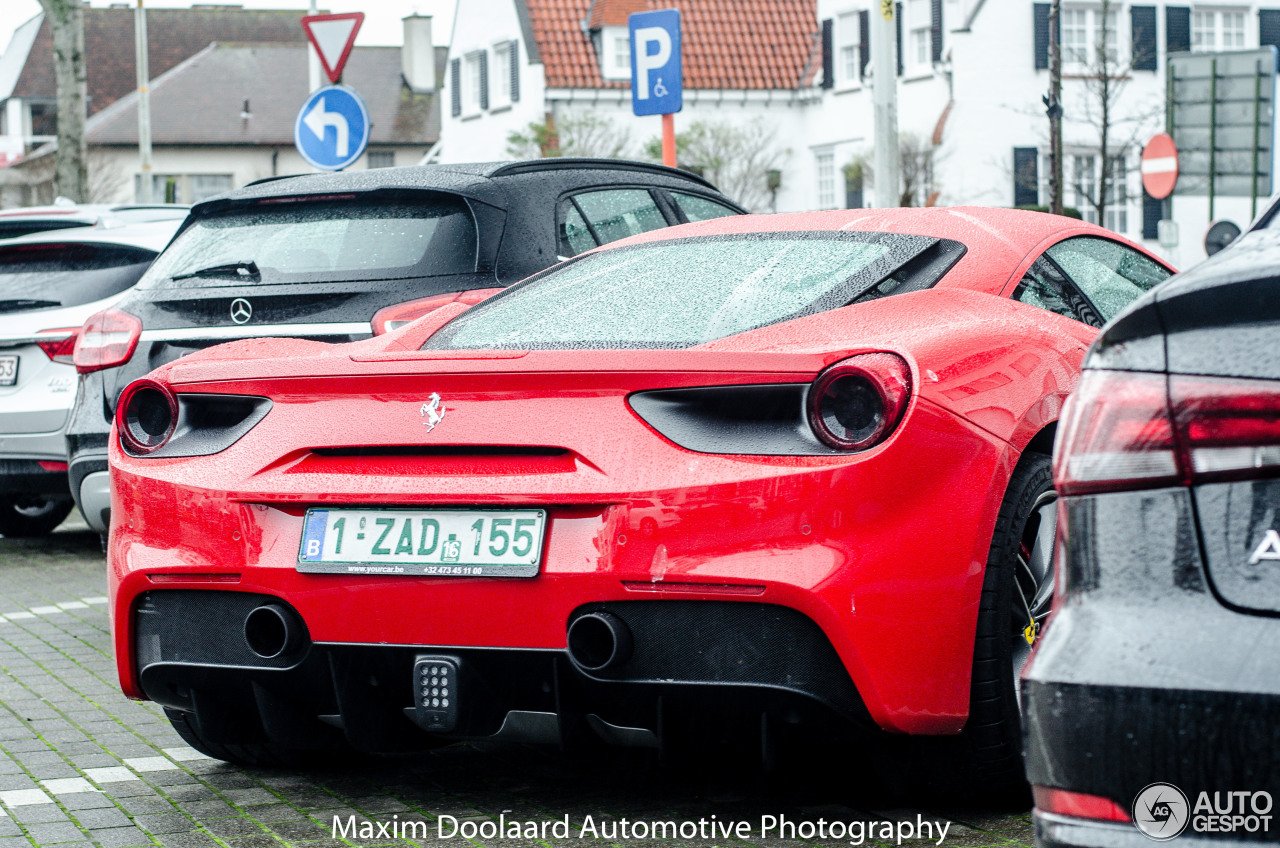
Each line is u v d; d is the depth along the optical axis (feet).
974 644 13.10
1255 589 7.97
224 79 268.82
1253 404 8.03
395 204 25.25
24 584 30.78
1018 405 13.66
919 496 12.55
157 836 14.64
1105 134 105.91
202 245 26.63
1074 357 14.84
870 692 12.35
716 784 15.79
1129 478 8.36
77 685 21.56
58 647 24.35
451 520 13.37
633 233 27.66
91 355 26.84
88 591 29.91
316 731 15.62
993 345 13.88
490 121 168.66
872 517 12.32
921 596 12.52
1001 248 16.19
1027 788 14.01
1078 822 8.33
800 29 164.25
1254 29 141.79
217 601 14.35
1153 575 8.26
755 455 12.51
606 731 13.46
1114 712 8.14
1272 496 7.98
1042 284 16.35
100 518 27.91
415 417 13.58
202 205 26.63
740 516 12.40
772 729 13.01
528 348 15.40
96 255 34.12
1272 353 8.05
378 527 13.61
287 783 16.46
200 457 14.58
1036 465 13.84
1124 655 8.19
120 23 302.25
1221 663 7.89
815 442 12.43
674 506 12.55
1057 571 8.82
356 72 274.98
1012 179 132.87
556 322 15.94
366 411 13.85
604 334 15.26
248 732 15.84
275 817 15.20
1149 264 19.07
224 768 17.12
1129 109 135.33
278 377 14.17
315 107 45.06
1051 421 14.02
